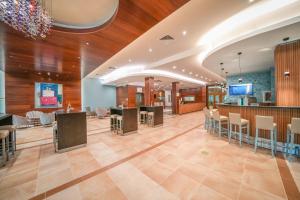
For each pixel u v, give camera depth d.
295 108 3.39
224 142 4.43
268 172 2.59
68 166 2.90
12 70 8.21
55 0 2.93
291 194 1.99
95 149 3.89
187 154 3.48
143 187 2.19
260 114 4.00
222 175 2.51
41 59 6.07
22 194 2.04
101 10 3.30
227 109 5.09
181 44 5.18
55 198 1.95
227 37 4.36
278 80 4.27
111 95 14.91
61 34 3.77
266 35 3.57
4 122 4.05
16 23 2.99
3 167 2.87
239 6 3.12
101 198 1.95
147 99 9.78
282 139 3.58
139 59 7.07
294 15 2.96
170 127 6.88
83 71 8.77
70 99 11.32
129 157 3.33
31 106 9.44
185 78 11.59
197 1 2.93
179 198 1.94
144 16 3.11
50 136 5.38
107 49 4.95
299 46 3.92
